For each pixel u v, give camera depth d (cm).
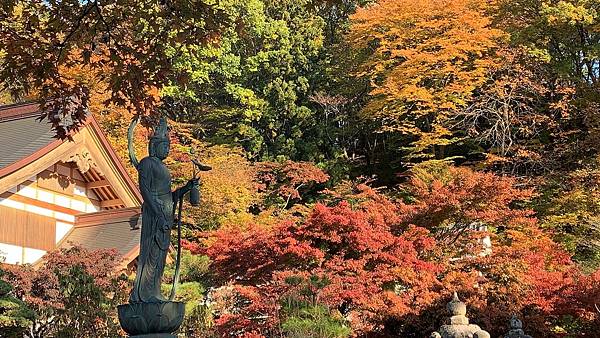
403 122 2930
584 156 2600
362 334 1447
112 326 1195
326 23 3875
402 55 2856
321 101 3369
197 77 3148
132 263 1892
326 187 3334
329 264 1494
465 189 1708
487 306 1410
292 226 1592
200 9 965
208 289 1884
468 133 2888
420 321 1410
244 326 1391
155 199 797
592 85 2648
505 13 2997
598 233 2205
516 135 3016
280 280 1430
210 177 2727
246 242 1608
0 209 1738
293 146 3362
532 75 2789
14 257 1761
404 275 1473
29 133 1928
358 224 1545
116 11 959
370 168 3406
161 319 759
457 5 2895
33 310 1273
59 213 1931
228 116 3525
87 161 1928
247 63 3484
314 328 1204
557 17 2602
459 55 2769
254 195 3003
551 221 2294
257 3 3412
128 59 1015
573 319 1491
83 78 2461
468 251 1656
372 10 3161
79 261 1525
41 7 955
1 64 982
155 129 868
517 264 1541
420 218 1727
